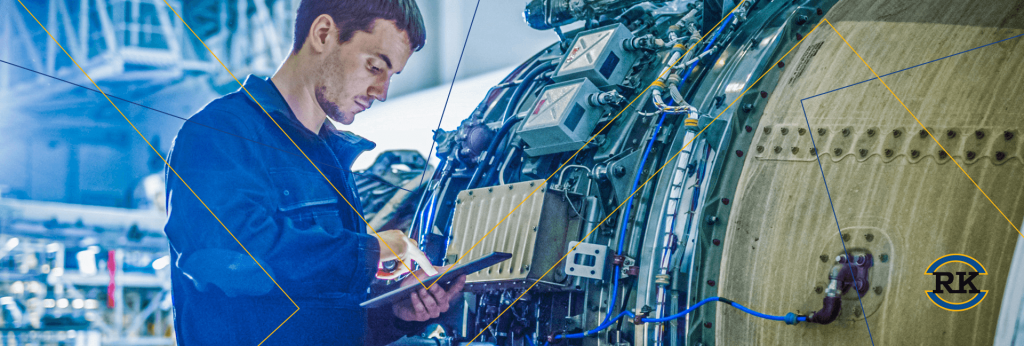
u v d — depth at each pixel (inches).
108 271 329.7
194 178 139.7
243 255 140.6
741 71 156.3
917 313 118.3
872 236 125.3
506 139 189.3
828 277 126.7
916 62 132.7
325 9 169.8
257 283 142.9
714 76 166.1
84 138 339.6
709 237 141.0
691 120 148.2
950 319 115.5
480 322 168.4
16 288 313.1
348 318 156.1
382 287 170.1
